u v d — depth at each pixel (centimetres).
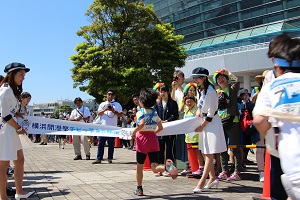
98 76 2588
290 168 260
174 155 864
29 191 641
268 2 4675
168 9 6125
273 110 276
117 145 1947
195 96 792
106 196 590
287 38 298
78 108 1237
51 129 701
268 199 513
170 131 655
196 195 584
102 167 1002
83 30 2752
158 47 2866
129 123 1966
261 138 709
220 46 4241
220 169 791
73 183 729
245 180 731
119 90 2567
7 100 507
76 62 2714
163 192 616
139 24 2812
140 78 2606
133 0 2814
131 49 2727
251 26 4838
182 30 5856
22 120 677
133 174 852
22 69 542
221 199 550
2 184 520
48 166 1050
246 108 745
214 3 5319
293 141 266
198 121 642
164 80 2809
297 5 4397
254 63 3700
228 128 729
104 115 1093
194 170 788
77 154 1252
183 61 3039
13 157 510
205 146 604
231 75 789
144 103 575
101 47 2745
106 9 2727
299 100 271
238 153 737
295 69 287
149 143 575
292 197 262
